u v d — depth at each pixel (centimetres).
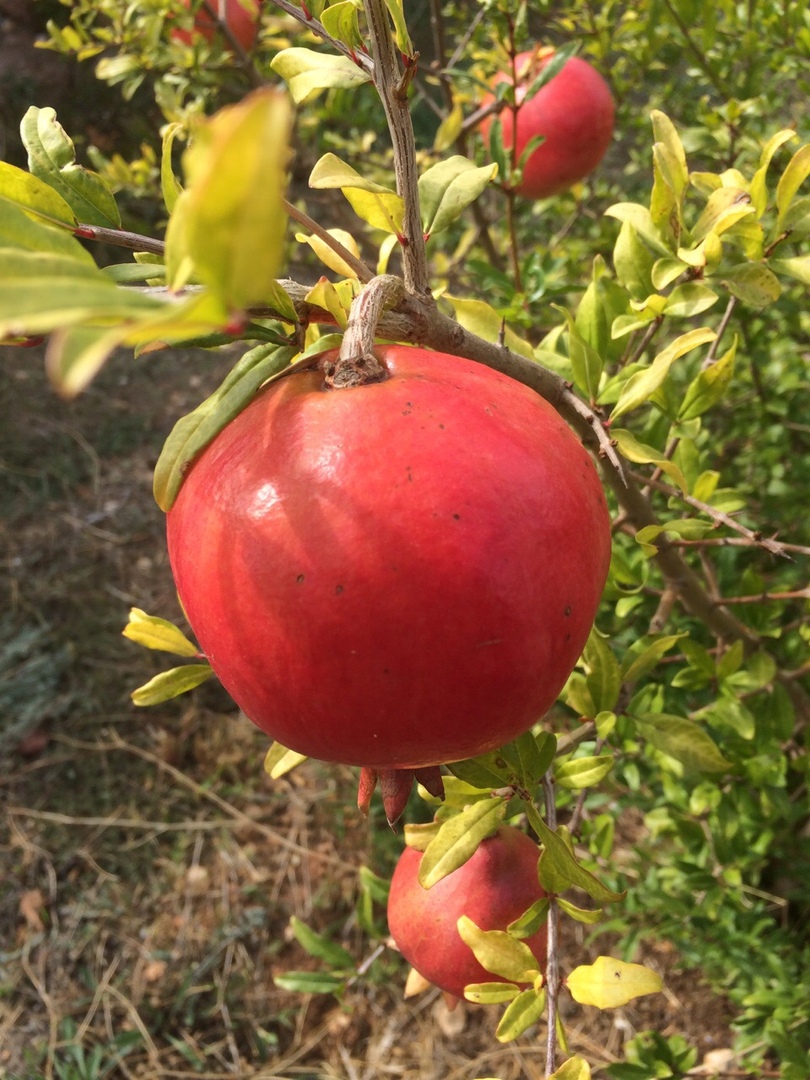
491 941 23
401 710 16
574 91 49
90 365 8
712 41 50
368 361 17
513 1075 66
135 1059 70
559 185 54
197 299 9
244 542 15
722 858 45
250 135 8
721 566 55
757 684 40
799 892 53
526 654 16
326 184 20
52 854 81
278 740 18
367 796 21
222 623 16
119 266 18
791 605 59
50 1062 69
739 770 44
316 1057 70
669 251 30
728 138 46
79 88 138
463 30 79
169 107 63
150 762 86
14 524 106
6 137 133
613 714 30
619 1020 66
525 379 24
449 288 78
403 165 20
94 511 108
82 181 21
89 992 74
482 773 23
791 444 66
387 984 72
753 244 30
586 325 34
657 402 34
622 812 73
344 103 69
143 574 102
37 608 97
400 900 26
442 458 15
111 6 64
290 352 19
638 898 52
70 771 86
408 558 15
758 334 55
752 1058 50
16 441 114
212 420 18
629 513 33
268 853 80
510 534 15
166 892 79
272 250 9
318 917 76
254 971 74
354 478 15
